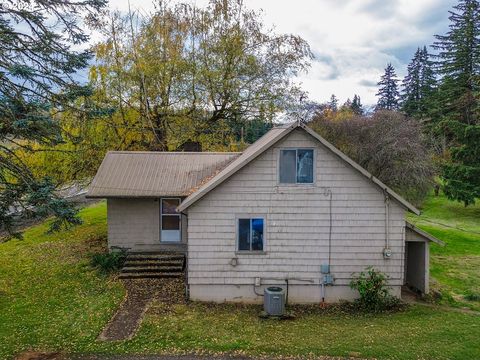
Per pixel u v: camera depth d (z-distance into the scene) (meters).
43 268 16.59
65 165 21.30
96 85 22.45
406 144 23.69
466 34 40.66
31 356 9.52
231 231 13.32
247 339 10.52
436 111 41.12
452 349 9.91
